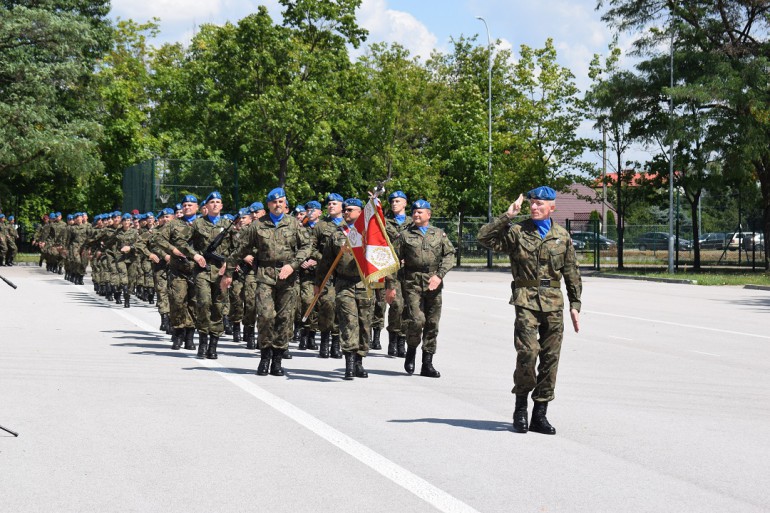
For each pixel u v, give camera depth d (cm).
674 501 572
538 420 775
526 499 571
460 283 3164
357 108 4738
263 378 1057
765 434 778
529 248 765
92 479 611
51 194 5706
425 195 4991
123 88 5434
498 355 1280
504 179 4866
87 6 5078
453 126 4888
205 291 1212
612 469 652
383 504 556
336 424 796
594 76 4328
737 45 3750
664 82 3897
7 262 4241
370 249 1026
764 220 3947
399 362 1221
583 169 4947
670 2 3881
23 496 570
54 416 821
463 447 715
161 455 679
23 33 4047
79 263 2823
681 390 1005
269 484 601
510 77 5400
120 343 1371
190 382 1020
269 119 4322
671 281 3400
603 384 1043
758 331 1650
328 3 4625
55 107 4609
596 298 2495
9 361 1162
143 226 2030
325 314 1256
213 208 1247
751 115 3650
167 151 5272
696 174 3959
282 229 1071
